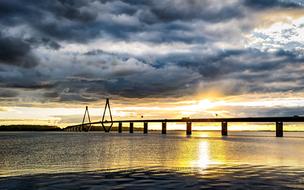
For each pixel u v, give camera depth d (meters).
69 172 40.12
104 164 51.12
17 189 27.84
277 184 29.39
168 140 175.25
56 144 125.25
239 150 91.88
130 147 103.38
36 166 49.84
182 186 28.61
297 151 88.12
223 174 36.62
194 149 94.88
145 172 39.16
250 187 28.03
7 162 57.19
